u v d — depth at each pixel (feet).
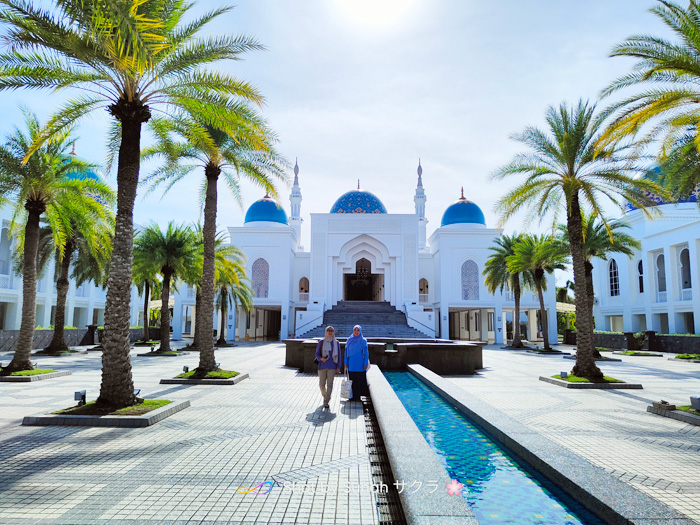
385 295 108.58
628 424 21.91
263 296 107.34
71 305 97.55
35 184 37.88
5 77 25.43
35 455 16.07
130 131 25.50
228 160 36.99
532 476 13.64
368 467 14.75
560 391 32.01
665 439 19.17
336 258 109.19
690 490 13.44
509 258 76.74
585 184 37.70
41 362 52.26
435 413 22.53
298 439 18.12
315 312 93.86
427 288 120.47
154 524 10.65
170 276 68.95
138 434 19.01
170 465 14.93
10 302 81.30
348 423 20.88
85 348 77.66
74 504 11.78
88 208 43.06
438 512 9.29
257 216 114.73
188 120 31.83
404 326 92.48
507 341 122.11
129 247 24.75
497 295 105.70
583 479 11.71
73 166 42.55
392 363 41.37
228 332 103.19
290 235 109.70
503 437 16.38
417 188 143.74
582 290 37.40
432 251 118.83
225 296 84.33
